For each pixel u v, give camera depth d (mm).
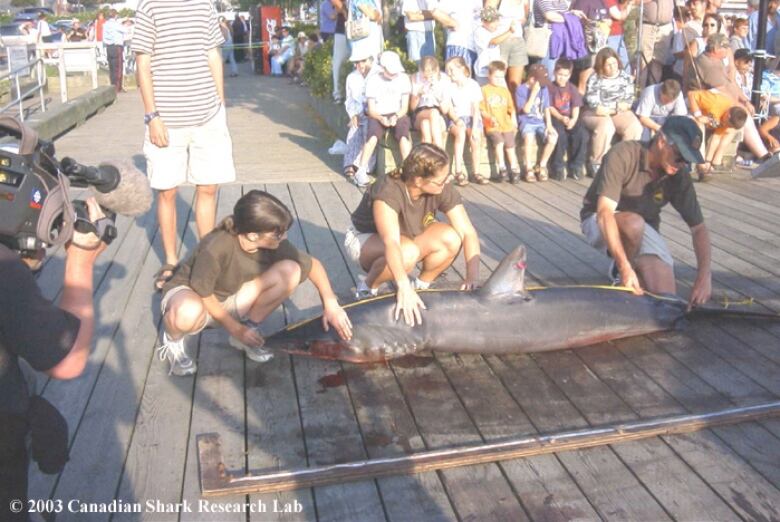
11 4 53281
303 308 5309
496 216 7879
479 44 10125
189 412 3941
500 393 4129
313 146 11711
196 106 5590
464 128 9266
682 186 4996
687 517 3109
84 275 2240
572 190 9156
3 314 2066
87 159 10359
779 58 11883
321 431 3756
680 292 5676
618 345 4738
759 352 4648
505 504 3203
